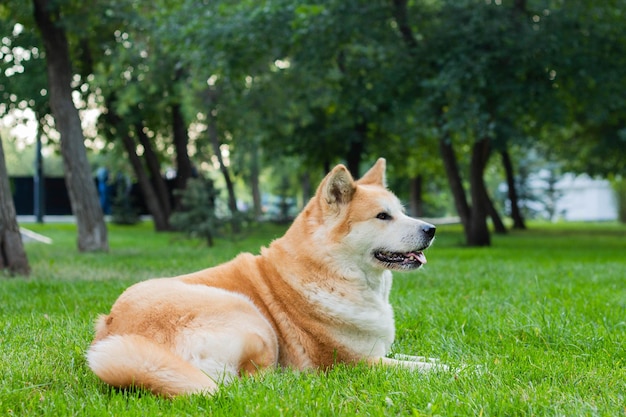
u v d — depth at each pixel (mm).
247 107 21422
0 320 5547
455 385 3555
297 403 3191
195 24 14852
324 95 20203
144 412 3043
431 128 16906
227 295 3930
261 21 14945
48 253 13820
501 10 15914
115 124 22859
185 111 19453
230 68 15570
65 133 14055
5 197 9203
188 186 16250
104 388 3578
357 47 17234
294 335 4066
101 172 37094
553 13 16156
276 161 32750
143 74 18047
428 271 9648
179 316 3670
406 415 3111
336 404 3193
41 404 3271
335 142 25484
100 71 18047
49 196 38781
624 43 16656
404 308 6082
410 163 29766
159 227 25828
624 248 16703
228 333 3684
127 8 15375
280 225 31922
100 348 3377
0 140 9203
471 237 18203
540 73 15805
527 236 24172
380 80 17062
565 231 28812
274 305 4098
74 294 7051
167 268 10016
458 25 15961
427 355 4559
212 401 3188
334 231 4156
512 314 5684
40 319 5500
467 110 14930
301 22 13836
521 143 22719
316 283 4098
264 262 4270
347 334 4117
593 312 5848
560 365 3994
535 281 8242
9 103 17656
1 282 8117
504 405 3164
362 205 4207
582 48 16141
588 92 17125
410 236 4145
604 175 28406
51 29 13602
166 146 28875
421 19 16984
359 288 4188
